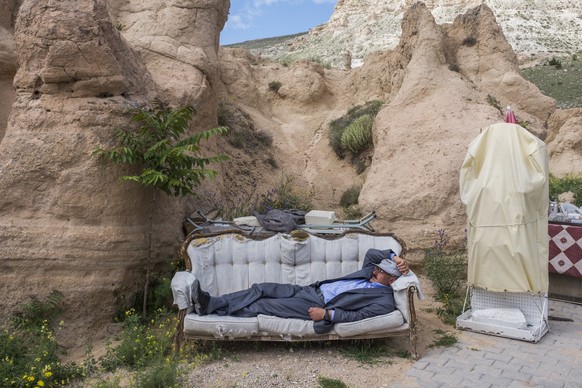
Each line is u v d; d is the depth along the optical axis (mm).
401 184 8438
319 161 12344
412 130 9242
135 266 5922
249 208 8852
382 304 5109
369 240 6000
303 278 5926
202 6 9328
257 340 5086
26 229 5395
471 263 5875
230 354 5152
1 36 6930
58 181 5527
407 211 8117
